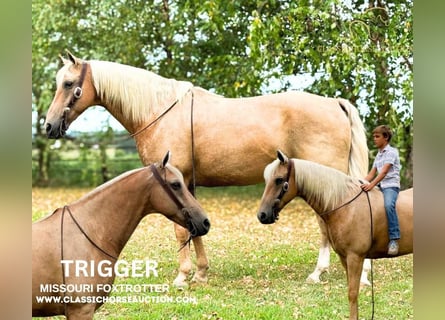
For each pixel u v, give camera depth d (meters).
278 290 6.76
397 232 5.38
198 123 6.97
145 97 7.00
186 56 14.91
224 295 6.59
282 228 11.09
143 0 14.91
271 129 6.95
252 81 11.34
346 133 6.95
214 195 16.27
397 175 5.52
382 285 6.94
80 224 4.22
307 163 5.39
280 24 10.52
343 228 5.38
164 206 4.30
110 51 15.12
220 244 9.56
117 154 20.31
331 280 7.19
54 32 15.79
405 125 10.98
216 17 11.79
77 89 6.79
